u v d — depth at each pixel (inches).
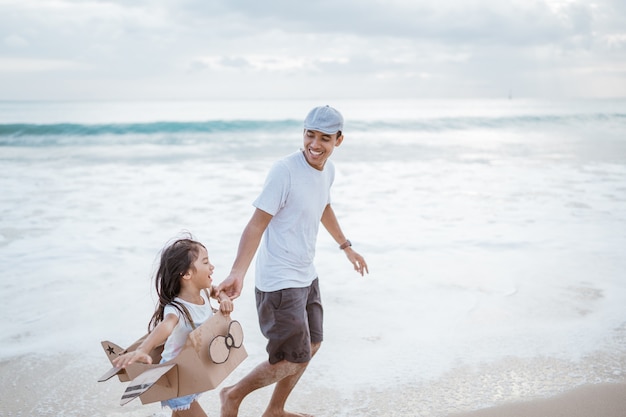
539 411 133.8
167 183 450.9
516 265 245.9
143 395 107.7
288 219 120.0
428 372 154.3
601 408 135.0
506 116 1144.8
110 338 174.6
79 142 787.4
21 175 493.4
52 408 136.3
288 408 136.8
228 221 320.8
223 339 108.4
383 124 1053.2
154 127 880.9
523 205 371.2
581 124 1167.0
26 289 215.6
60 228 307.0
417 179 479.5
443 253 264.2
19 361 159.2
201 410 115.1
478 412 133.8
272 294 119.6
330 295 211.3
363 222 324.2
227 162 589.0
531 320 188.1
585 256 257.8
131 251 265.6
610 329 180.4
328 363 159.6
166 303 112.9
